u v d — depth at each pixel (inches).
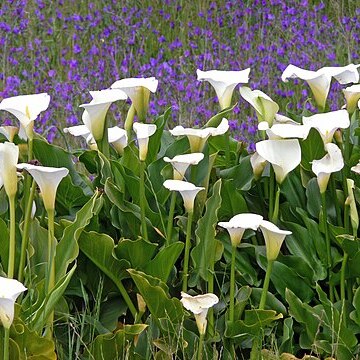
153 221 274.7
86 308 254.1
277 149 258.2
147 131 257.3
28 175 254.5
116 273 258.2
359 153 291.0
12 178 232.4
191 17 709.9
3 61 590.6
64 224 262.8
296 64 591.8
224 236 274.4
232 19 669.9
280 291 265.7
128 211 268.4
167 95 546.9
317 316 249.9
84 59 603.5
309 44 617.3
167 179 280.2
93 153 293.9
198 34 650.8
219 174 289.6
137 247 256.1
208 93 559.5
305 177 280.5
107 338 248.1
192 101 521.7
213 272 259.4
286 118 284.5
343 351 254.5
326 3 730.8
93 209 260.2
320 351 256.5
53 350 231.8
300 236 273.6
